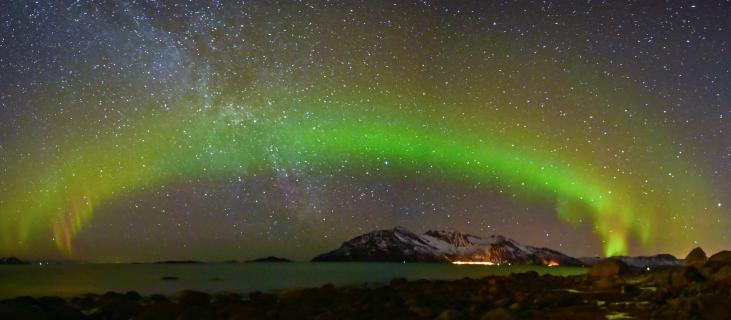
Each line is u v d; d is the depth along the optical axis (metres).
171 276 46.25
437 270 67.25
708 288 14.77
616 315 12.88
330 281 37.62
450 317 12.77
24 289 29.08
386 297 18.94
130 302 17.56
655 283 20.22
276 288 29.97
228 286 31.72
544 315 12.56
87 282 36.62
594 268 28.47
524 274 31.56
